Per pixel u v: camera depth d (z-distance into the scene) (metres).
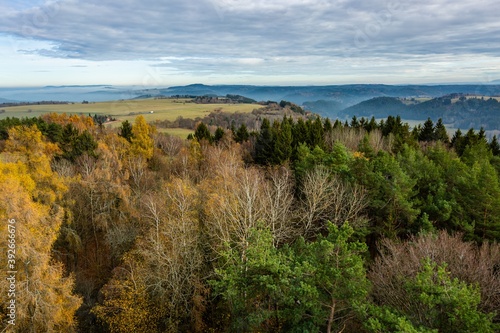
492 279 18.45
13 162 32.31
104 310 27.41
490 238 28.11
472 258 20.91
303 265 17.42
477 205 28.89
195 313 26.28
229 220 26.91
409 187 31.33
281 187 35.69
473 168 33.53
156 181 45.69
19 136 44.16
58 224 24.30
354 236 28.69
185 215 27.45
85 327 28.86
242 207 27.02
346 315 17.62
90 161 45.34
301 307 17.17
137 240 30.12
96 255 35.44
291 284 17.27
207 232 27.95
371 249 30.83
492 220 28.03
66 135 53.56
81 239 35.53
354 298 15.74
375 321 13.97
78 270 33.53
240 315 21.17
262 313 18.55
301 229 30.89
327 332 17.17
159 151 61.38
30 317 21.27
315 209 31.41
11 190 21.56
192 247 27.69
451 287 14.32
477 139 61.50
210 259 27.83
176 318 26.94
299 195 37.94
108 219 35.34
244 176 31.86
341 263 16.36
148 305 26.36
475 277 18.69
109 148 50.44
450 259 20.50
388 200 30.61
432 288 14.60
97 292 31.92
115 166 43.56
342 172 35.88
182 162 49.72
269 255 20.03
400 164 38.28
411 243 23.09
